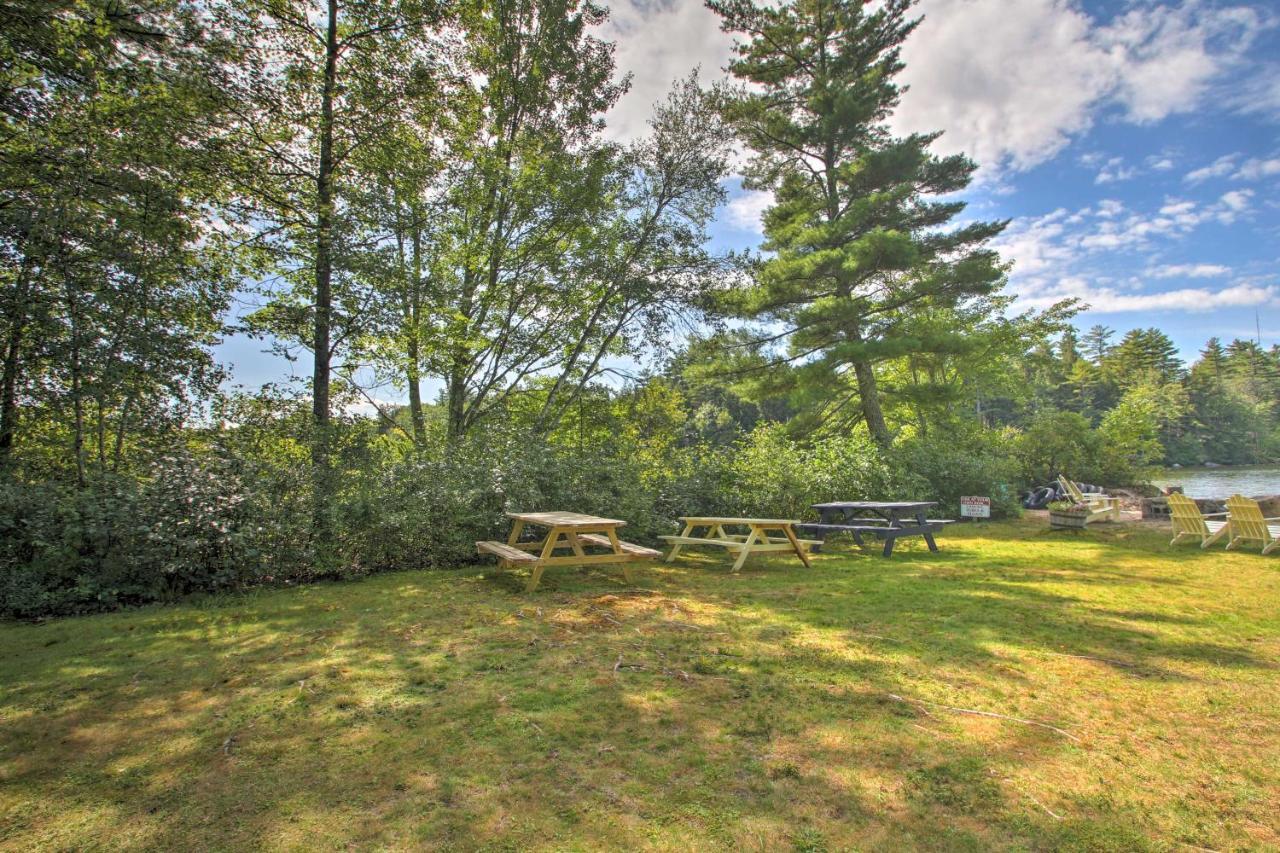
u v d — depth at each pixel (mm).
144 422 7473
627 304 13055
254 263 9211
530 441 9469
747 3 15641
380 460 8102
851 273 14828
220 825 2039
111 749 2617
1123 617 4773
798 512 10656
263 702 3135
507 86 12602
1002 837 1974
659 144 12695
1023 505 17359
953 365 20172
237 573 6066
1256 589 5781
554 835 1968
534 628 4578
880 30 15672
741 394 17016
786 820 2059
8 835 1980
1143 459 21797
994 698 3135
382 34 9508
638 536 9234
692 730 2758
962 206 15750
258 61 8539
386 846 1913
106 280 7090
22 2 6492
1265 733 2742
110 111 7234
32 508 5395
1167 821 2072
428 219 11234
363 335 9844
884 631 4410
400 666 3697
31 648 4137
